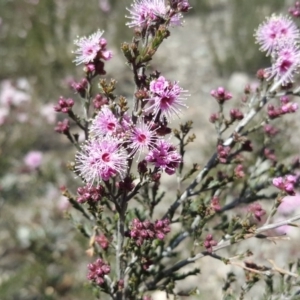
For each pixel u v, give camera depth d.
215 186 0.25
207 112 0.70
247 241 0.46
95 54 0.24
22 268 0.47
